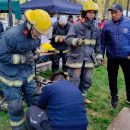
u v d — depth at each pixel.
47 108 1.50
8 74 1.81
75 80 2.45
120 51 2.48
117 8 2.42
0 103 2.37
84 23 2.40
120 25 2.46
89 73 2.53
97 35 2.48
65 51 3.41
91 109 2.62
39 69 3.68
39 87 2.49
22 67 1.84
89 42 2.44
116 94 2.64
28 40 1.72
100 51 2.53
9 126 2.16
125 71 2.60
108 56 2.54
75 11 5.03
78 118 1.42
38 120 1.47
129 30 2.46
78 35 2.39
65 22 3.38
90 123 2.33
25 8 4.85
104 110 2.62
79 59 2.43
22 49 1.73
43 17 1.65
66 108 1.42
